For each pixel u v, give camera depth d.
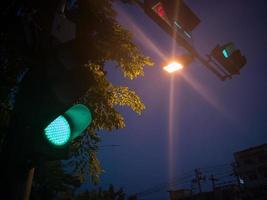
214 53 5.75
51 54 2.35
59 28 2.54
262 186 44.94
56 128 2.28
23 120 2.26
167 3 4.86
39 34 2.45
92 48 2.40
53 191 16.83
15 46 2.46
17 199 2.16
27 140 2.22
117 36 6.14
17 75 5.30
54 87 2.24
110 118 6.39
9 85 5.29
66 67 2.28
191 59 5.42
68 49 2.35
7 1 4.30
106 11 6.42
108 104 6.42
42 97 2.25
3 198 2.14
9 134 2.28
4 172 2.19
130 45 6.25
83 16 5.76
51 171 14.90
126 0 5.08
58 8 2.74
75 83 2.29
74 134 2.33
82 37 2.38
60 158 2.24
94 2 5.97
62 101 2.23
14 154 2.21
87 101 6.21
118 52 6.18
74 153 6.74
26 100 2.30
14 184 2.17
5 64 4.95
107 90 6.27
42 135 2.21
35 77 2.32
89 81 2.33
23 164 2.20
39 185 15.59
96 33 5.94
